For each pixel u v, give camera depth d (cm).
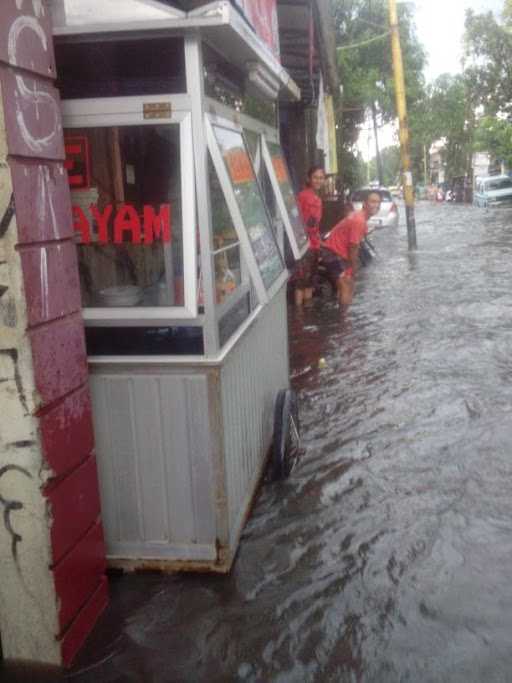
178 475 371
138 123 343
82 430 334
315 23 1024
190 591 373
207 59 354
